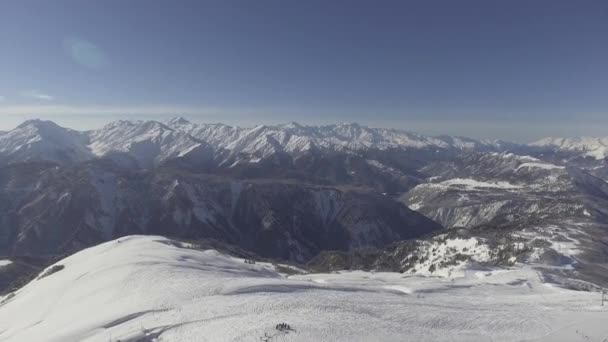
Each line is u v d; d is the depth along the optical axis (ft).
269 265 452.35
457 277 332.80
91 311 190.60
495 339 146.72
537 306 198.39
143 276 227.61
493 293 249.96
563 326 162.71
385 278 324.60
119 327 156.15
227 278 220.02
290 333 135.13
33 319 226.17
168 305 174.60
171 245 418.10
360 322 150.20
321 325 143.74
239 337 132.46
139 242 399.65
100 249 399.24
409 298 206.18
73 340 154.10
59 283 281.13
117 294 205.46
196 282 207.31
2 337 209.46
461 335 148.66
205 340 133.39
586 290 285.43
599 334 154.40
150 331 146.30
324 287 222.69
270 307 164.86
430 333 147.74
